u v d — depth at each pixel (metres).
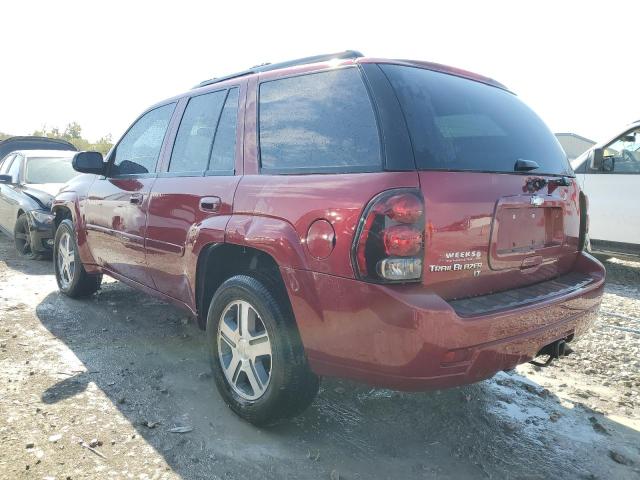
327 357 2.55
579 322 2.95
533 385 3.73
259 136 3.09
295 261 2.57
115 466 2.60
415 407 3.33
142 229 3.94
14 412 3.06
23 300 5.38
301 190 2.65
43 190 7.68
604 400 3.53
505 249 2.68
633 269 7.97
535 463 2.78
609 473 2.72
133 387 3.46
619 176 7.44
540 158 3.05
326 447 2.84
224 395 3.14
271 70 3.26
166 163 3.90
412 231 2.27
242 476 2.56
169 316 4.95
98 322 4.73
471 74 3.15
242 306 3.01
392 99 2.53
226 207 3.08
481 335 2.34
